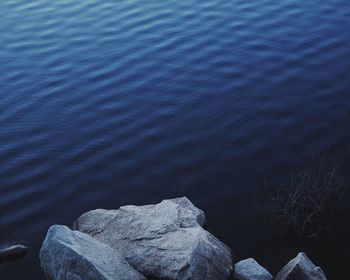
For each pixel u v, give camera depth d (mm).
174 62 28156
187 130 23297
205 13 32594
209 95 25453
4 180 21094
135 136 23203
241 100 24922
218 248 16453
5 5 35656
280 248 17281
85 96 26094
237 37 29875
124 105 25266
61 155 22359
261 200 19312
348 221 17984
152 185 20516
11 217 19312
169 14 32812
